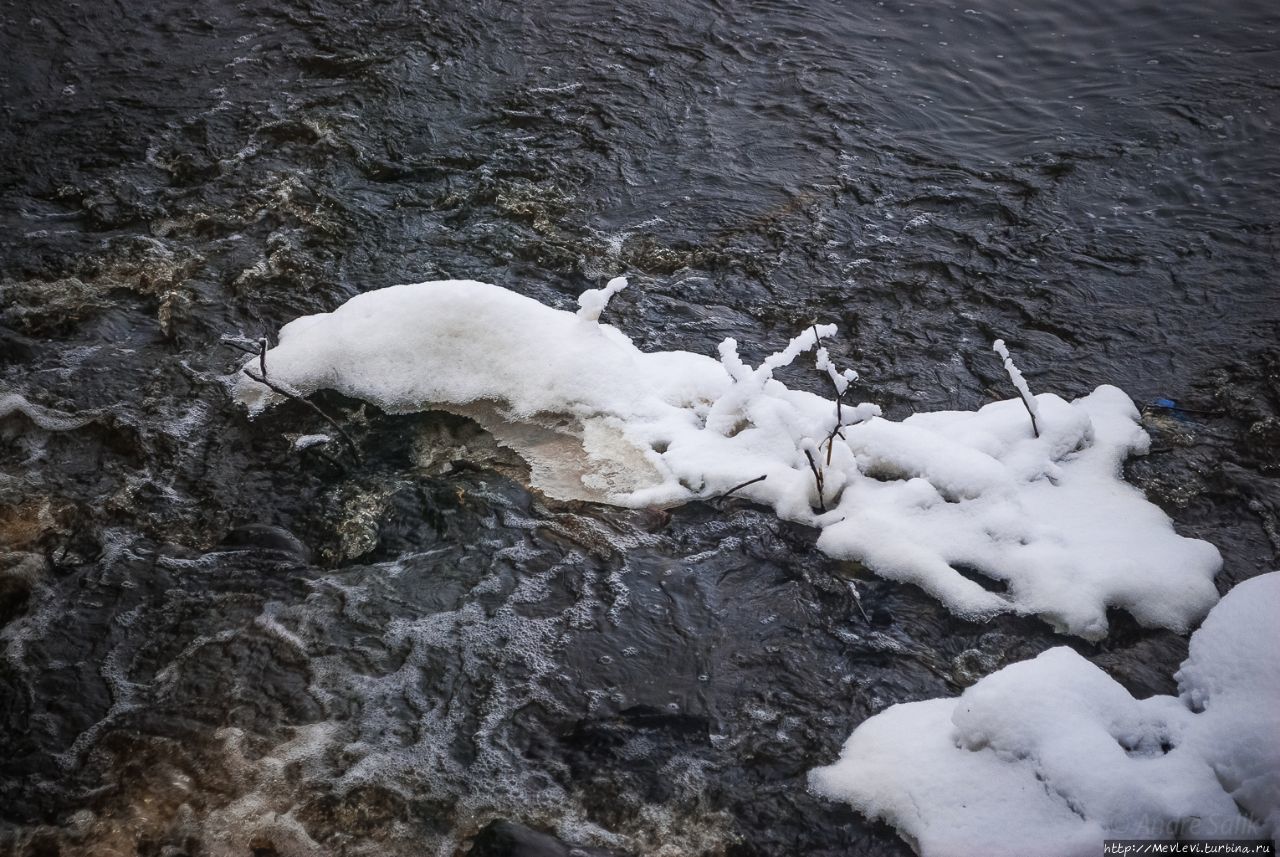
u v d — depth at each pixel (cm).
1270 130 676
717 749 353
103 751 350
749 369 449
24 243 568
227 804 334
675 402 466
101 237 576
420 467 447
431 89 699
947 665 379
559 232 594
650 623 392
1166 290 562
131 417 471
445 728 358
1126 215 615
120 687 370
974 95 719
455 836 328
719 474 433
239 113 669
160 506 435
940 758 334
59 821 330
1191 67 740
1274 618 356
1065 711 327
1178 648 380
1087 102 711
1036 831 309
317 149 643
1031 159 659
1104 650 381
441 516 429
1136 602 389
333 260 566
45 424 468
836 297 558
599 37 758
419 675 374
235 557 415
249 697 366
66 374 492
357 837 326
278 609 396
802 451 438
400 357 470
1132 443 460
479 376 466
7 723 358
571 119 680
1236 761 318
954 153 666
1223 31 779
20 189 607
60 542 419
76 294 538
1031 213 616
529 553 415
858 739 352
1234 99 705
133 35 739
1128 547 405
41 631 388
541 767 347
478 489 437
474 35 751
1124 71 740
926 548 406
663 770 347
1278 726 321
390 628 389
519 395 462
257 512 432
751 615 396
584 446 449
